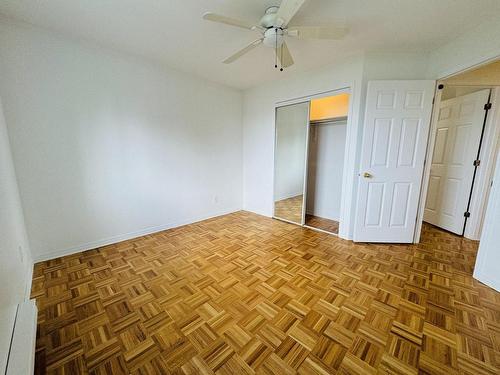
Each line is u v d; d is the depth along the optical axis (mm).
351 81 2623
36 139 2115
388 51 2461
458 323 1484
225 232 3170
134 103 2717
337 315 1562
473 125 2793
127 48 2445
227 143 3914
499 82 2484
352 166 2760
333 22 1931
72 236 2424
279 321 1510
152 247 2648
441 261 2320
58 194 2287
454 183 3045
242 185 4309
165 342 1343
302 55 2568
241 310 1617
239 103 4004
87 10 1775
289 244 2760
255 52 2496
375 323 1487
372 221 2729
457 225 3012
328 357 1242
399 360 1224
